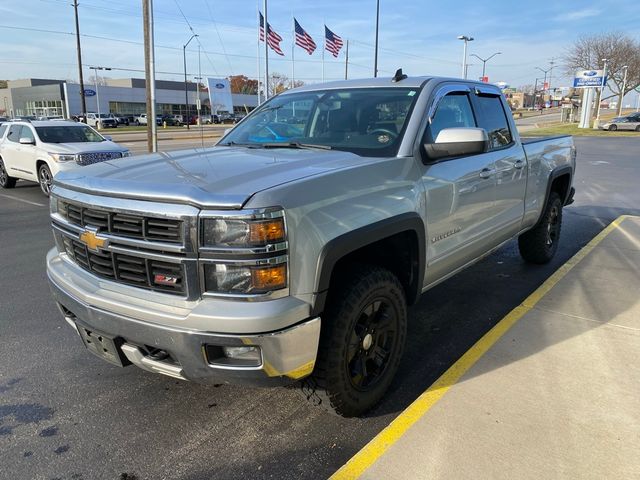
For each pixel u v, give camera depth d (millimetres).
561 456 2561
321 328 2682
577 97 61938
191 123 75688
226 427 2990
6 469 2650
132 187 2525
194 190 2375
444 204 3471
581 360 3521
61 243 3168
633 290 4910
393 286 3021
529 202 5062
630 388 3166
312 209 2473
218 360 2420
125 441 2873
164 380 3539
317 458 2707
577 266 5715
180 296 2434
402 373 3562
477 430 2777
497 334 3967
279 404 3223
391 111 3553
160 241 2422
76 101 79250
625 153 22656
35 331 4340
